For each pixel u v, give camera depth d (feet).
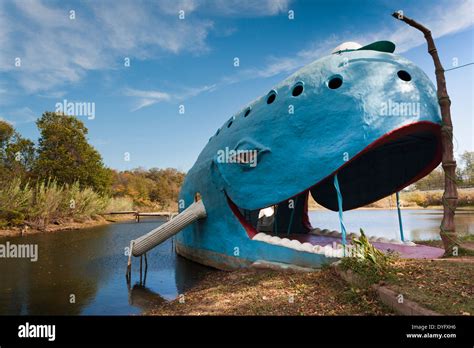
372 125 33.78
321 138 36.50
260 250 41.04
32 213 120.67
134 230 124.98
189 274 48.44
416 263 29.04
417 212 163.43
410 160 43.91
